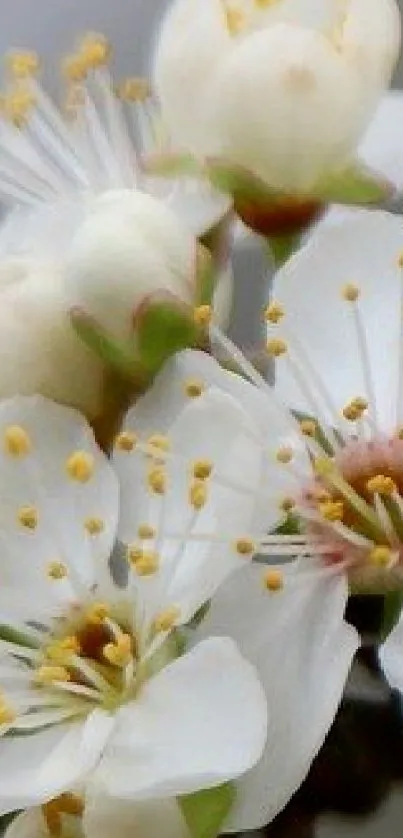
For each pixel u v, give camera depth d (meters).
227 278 0.06
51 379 0.06
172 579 0.05
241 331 0.06
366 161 0.06
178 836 0.05
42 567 0.06
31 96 0.07
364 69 0.06
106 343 0.06
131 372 0.06
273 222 0.06
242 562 0.05
